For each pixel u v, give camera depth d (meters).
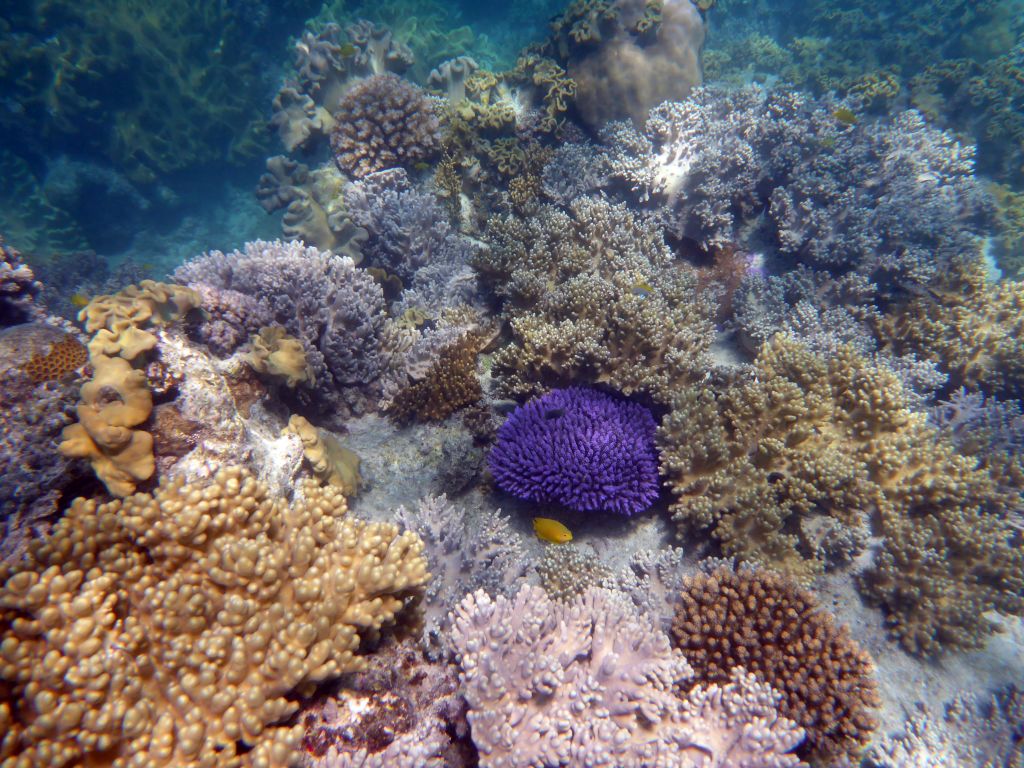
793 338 1.31
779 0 4.26
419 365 1.28
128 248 3.23
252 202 3.39
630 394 1.17
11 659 0.48
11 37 2.67
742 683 0.71
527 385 1.20
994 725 0.84
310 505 0.68
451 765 0.61
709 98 1.85
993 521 1.00
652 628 0.79
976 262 1.49
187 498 0.60
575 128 1.98
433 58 2.80
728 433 1.09
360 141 1.77
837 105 1.77
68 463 0.71
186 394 0.80
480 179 1.84
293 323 1.19
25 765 0.44
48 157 2.99
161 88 2.91
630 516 1.06
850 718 0.76
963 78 2.50
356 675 0.63
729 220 1.56
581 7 1.88
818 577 0.97
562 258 1.45
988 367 1.35
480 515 1.09
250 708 0.52
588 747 0.61
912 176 1.62
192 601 0.54
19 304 0.87
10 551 0.67
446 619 0.78
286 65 3.36
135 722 0.48
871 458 1.05
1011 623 0.98
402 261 1.67
